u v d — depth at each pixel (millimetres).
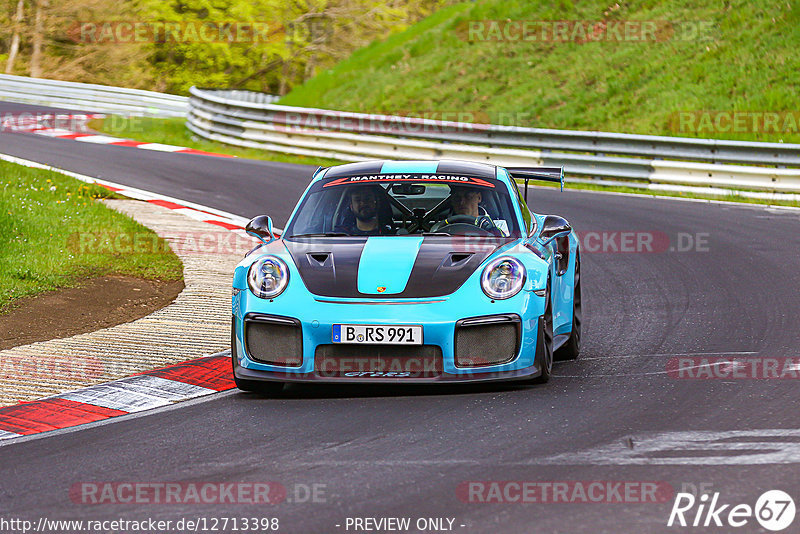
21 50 143750
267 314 20562
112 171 64312
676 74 81062
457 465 15984
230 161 71500
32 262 36031
